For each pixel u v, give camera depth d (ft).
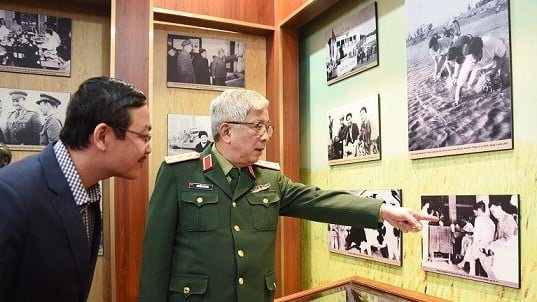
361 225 5.04
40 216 3.21
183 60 8.73
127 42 7.49
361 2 7.38
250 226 5.05
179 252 4.91
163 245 4.84
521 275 4.80
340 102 7.98
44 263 3.22
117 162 3.59
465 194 5.46
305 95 9.12
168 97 8.57
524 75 4.76
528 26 4.73
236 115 4.94
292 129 9.00
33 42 7.58
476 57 5.30
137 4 7.59
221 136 5.08
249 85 9.26
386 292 6.36
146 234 4.93
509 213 4.91
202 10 8.72
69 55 7.80
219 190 5.04
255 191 5.23
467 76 5.41
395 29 6.65
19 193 3.14
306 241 8.96
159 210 4.93
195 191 5.01
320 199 5.36
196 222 4.90
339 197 5.30
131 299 7.29
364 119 7.29
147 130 3.71
